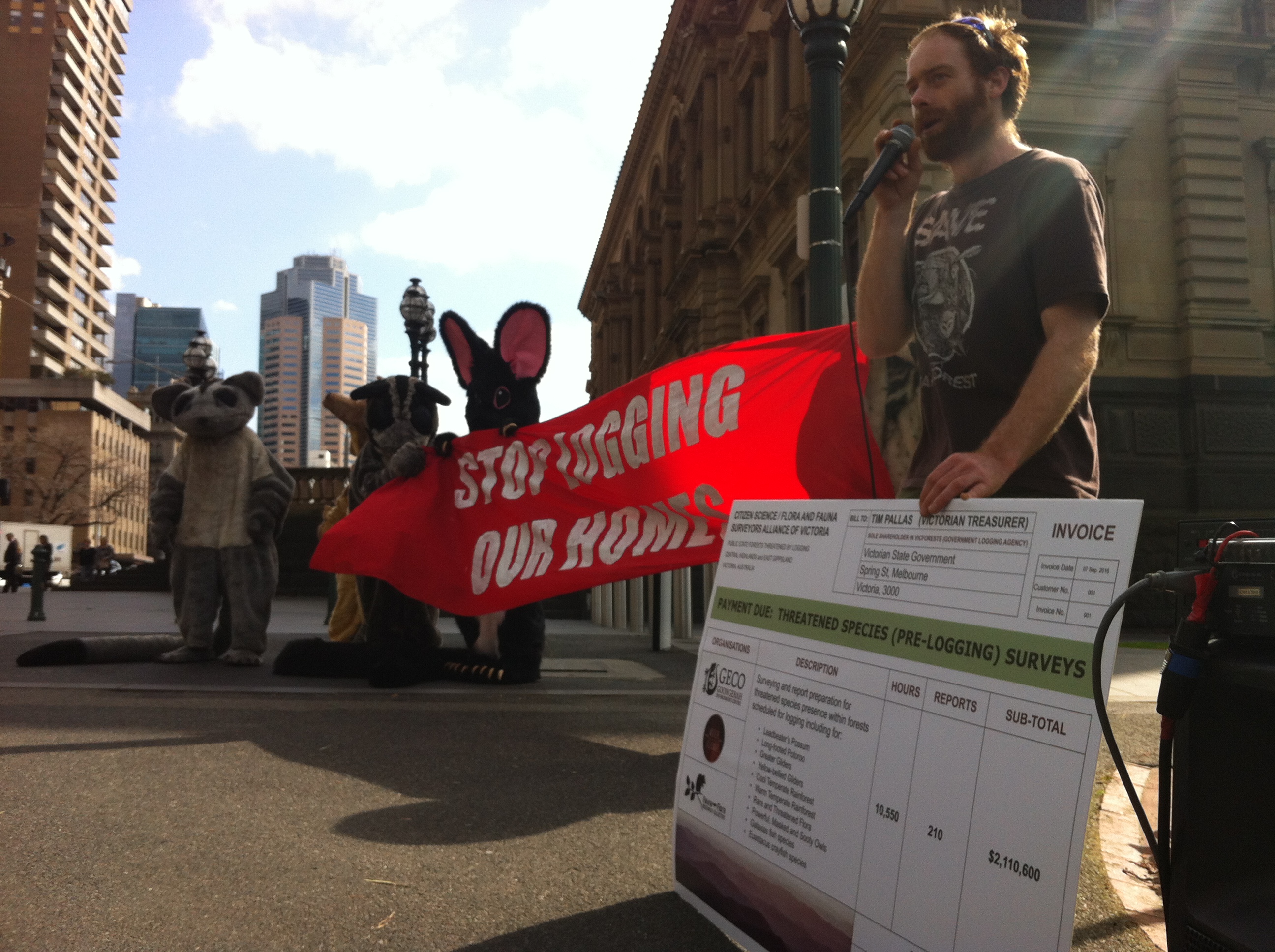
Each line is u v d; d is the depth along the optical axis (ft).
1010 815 4.94
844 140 52.75
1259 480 46.34
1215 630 4.75
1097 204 7.18
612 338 136.77
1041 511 5.30
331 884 8.30
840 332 15.53
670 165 101.50
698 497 16.85
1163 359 47.67
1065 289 6.82
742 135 76.84
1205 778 4.79
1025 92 8.10
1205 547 4.99
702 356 16.81
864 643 6.19
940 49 7.93
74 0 322.34
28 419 284.61
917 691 5.71
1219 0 48.88
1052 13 49.14
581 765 12.98
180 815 10.21
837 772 6.11
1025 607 5.21
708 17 82.07
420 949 7.06
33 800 10.69
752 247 73.87
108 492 296.92
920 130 8.16
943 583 5.74
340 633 27.55
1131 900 8.32
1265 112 50.31
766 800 6.68
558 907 7.91
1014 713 5.09
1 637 31.27
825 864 6.00
